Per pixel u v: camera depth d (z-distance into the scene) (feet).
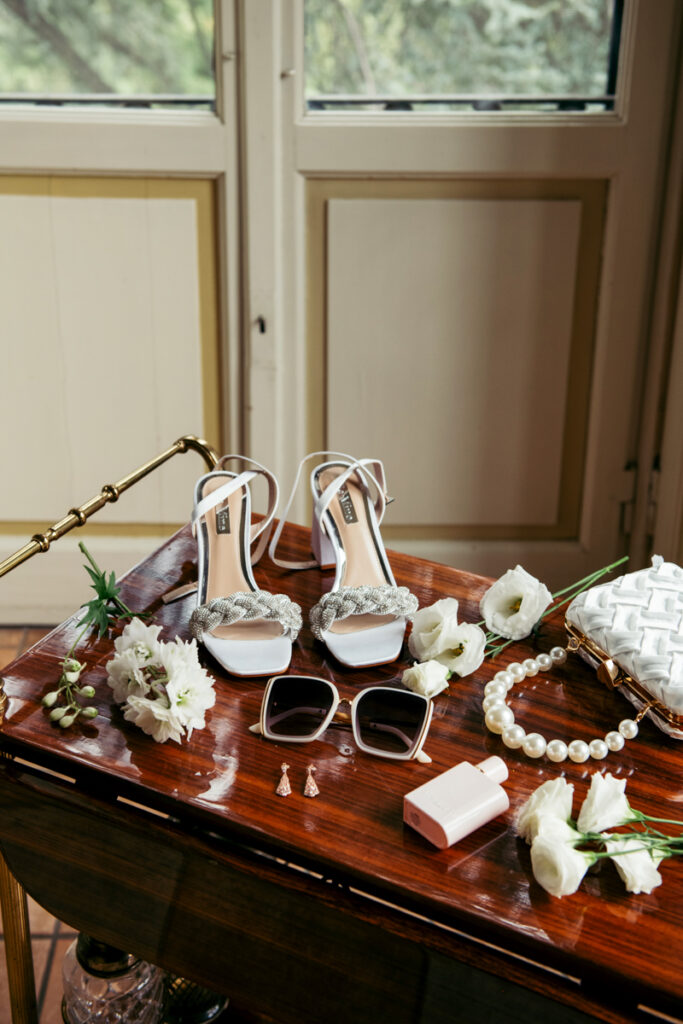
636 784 3.19
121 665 3.36
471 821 2.92
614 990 2.68
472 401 7.13
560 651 3.79
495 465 7.31
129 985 3.98
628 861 2.75
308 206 6.63
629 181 6.47
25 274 6.75
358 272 6.75
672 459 6.86
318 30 6.29
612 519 7.41
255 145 6.35
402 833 2.98
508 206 6.57
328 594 3.89
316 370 7.09
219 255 6.75
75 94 6.46
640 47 6.13
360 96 6.47
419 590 4.24
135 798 3.15
